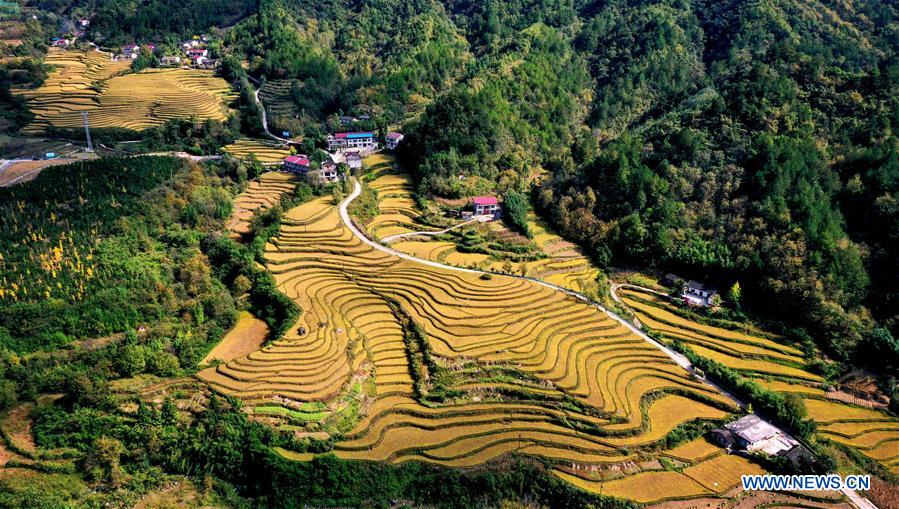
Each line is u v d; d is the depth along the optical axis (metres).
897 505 62.12
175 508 62.22
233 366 76.12
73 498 60.81
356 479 64.44
